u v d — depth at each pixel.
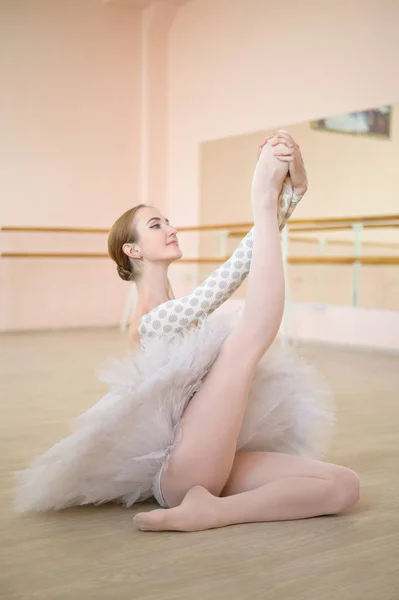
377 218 4.75
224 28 6.00
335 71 5.10
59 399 2.82
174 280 6.50
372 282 5.41
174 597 1.04
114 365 1.40
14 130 5.92
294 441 1.51
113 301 6.44
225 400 1.32
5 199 5.90
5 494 1.56
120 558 1.19
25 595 1.04
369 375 3.62
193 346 1.34
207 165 6.30
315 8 5.21
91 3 6.23
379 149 4.99
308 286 5.95
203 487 1.34
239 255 1.43
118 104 6.42
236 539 1.27
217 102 6.12
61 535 1.30
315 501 1.38
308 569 1.14
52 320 6.14
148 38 6.45
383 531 1.33
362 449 2.03
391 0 4.67
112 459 1.38
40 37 6.00
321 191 5.49
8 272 5.93
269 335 1.34
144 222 1.51
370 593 1.05
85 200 6.28
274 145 1.35
